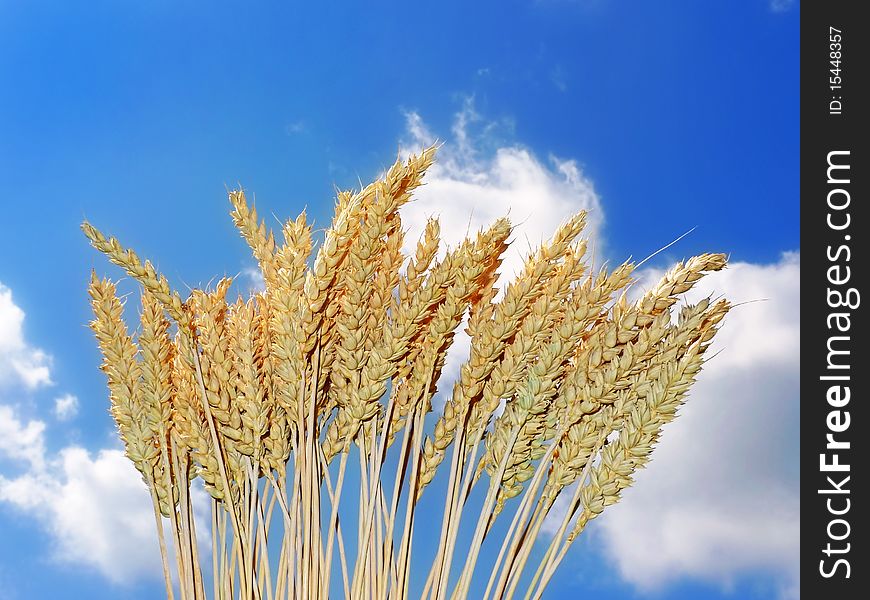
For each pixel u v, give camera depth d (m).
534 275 0.42
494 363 0.42
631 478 0.40
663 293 0.42
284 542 0.42
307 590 0.41
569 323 0.41
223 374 0.42
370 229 0.42
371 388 0.42
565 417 0.42
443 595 0.41
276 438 0.42
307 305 0.42
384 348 0.42
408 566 0.41
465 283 0.42
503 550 0.41
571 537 0.41
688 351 0.40
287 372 0.42
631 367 0.41
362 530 0.42
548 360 0.41
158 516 0.42
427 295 0.42
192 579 0.42
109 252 0.42
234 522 0.42
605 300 0.42
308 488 0.42
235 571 0.42
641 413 0.40
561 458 0.42
